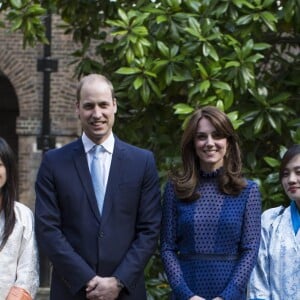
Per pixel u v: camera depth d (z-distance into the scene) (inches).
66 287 171.3
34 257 173.3
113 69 237.1
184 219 167.2
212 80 207.9
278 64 236.2
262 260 172.2
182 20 213.6
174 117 229.8
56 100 502.3
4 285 170.4
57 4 254.4
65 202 173.2
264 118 214.2
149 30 218.7
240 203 167.5
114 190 173.2
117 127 231.8
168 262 166.7
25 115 510.3
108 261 170.1
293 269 169.0
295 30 226.7
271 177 211.9
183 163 171.2
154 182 176.7
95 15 253.4
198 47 210.1
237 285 160.2
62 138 503.5
